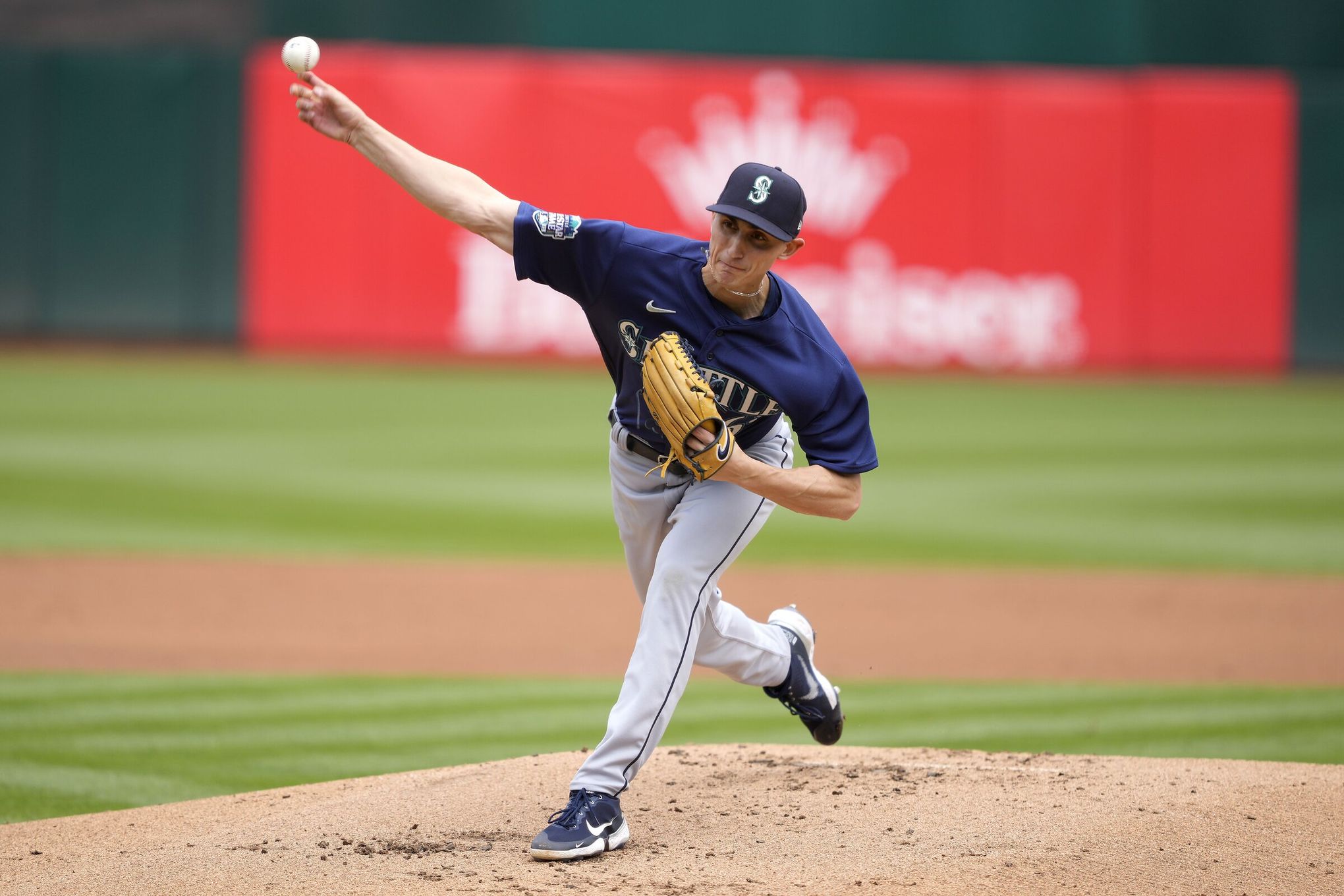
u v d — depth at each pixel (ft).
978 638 85.25
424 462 144.46
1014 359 224.33
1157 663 78.95
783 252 38.99
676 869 39.65
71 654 77.30
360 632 84.58
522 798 47.47
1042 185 222.69
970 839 42.14
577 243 40.34
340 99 40.73
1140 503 131.03
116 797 51.67
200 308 221.25
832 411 41.32
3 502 122.52
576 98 220.02
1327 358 224.12
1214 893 37.88
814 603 95.09
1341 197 221.66
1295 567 107.45
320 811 46.16
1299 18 232.32
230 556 106.01
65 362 208.64
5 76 216.74
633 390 42.32
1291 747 60.13
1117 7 232.94
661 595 41.96
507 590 97.86
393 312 220.84
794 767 51.34
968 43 234.38
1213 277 222.69
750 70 220.84
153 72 217.15
